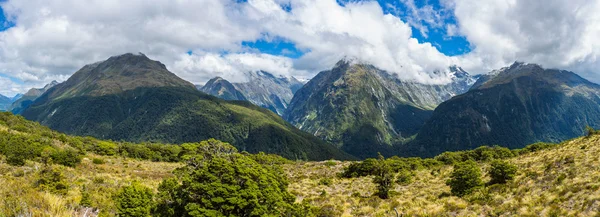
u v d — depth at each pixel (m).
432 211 31.23
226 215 20.44
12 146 56.31
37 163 54.72
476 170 40.34
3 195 12.38
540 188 31.58
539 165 44.41
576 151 44.09
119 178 55.72
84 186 39.00
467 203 32.38
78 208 13.77
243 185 21.98
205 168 22.48
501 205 29.28
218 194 20.75
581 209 23.45
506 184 37.62
